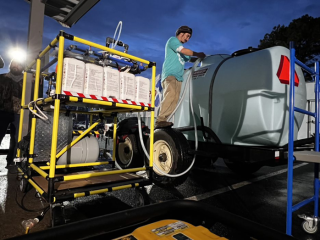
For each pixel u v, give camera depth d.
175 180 3.24
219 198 3.19
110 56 2.84
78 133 3.29
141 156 4.18
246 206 2.90
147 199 2.72
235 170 4.67
